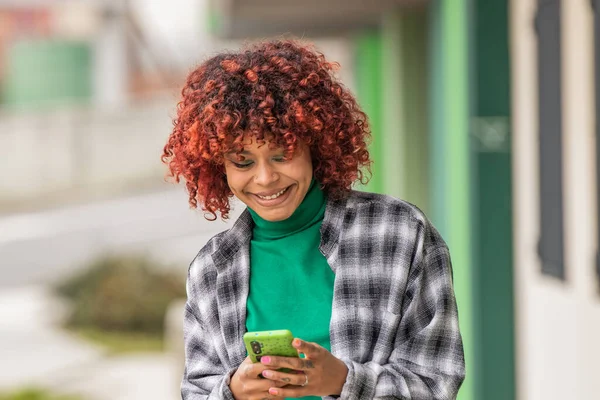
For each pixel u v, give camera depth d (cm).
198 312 314
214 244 313
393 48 1092
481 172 661
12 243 2523
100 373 1569
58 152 2961
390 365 283
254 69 282
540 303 608
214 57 296
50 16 3956
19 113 3027
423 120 1039
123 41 3900
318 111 284
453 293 293
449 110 764
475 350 669
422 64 1034
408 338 289
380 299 288
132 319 2005
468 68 664
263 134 274
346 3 1060
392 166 1141
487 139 659
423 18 1035
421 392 279
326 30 1305
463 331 714
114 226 2689
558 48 543
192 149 286
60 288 2150
